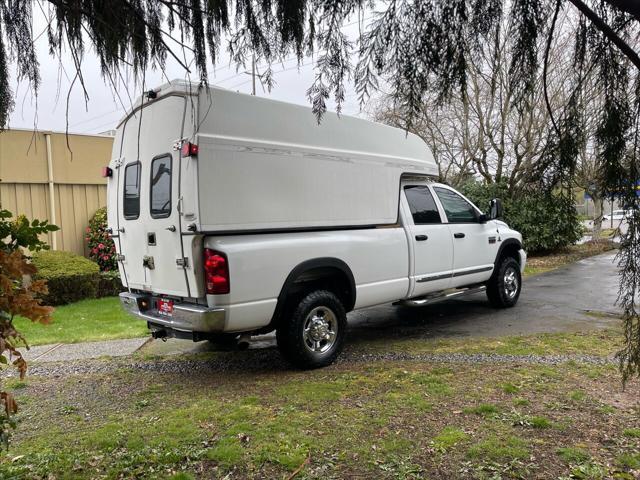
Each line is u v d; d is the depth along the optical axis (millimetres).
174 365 5008
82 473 2768
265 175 4344
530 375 4234
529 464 2744
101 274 8688
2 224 2006
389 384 4113
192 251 4043
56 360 5230
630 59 2078
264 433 3193
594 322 6375
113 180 5242
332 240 4816
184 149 3990
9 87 2543
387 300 5504
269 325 4496
